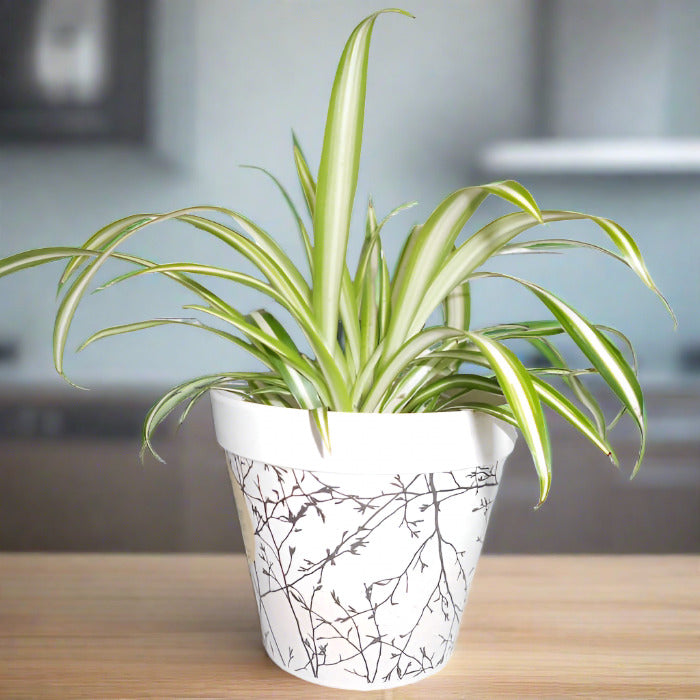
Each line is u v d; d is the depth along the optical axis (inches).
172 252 94.6
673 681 17.2
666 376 94.0
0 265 15.3
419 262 15.9
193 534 85.9
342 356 17.1
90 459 90.1
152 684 16.8
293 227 94.9
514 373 14.1
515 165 93.7
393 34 93.1
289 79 93.6
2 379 92.4
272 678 17.2
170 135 94.2
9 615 20.5
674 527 81.9
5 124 93.7
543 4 92.1
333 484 15.6
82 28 92.8
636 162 90.9
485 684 17.0
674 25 91.7
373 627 16.3
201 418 85.0
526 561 25.5
